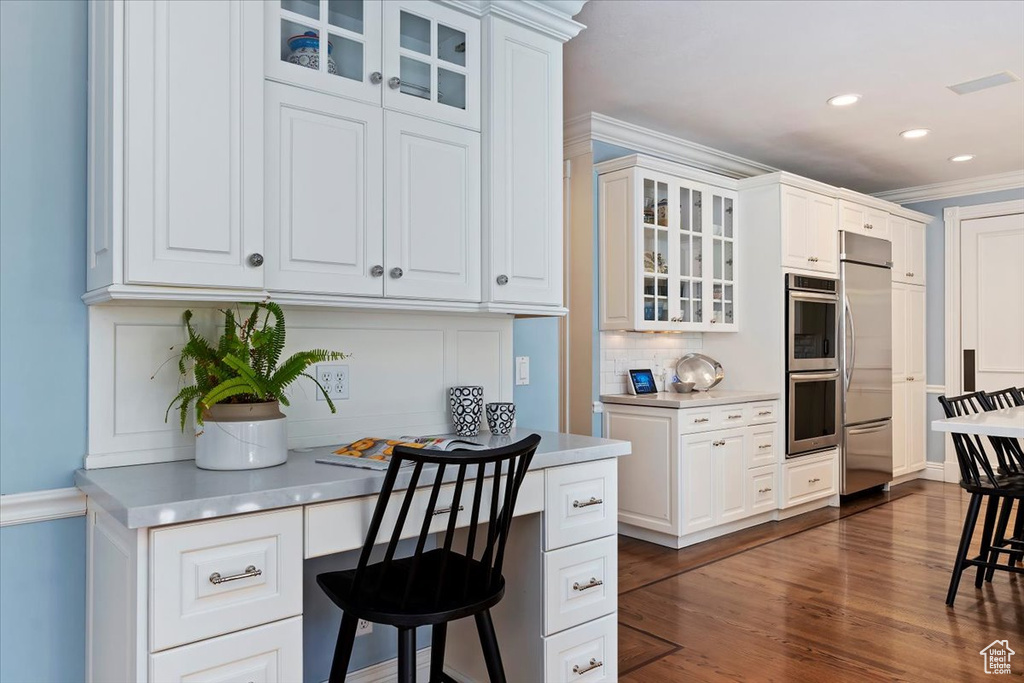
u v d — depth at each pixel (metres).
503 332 2.49
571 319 4.22
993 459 5.35
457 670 2.26
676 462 3.74
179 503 1.27
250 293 1.60
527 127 2.19
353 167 1.80
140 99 1.45
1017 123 4.05
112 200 1.44
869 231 5.08
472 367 2.40
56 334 1.62
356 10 1.84
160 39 1.48
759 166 4.98
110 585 1.45
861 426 4.88
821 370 4.61
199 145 1.52
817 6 2.62
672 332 4.52
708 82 3.40
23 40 1.59
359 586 1.50
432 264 1.96
